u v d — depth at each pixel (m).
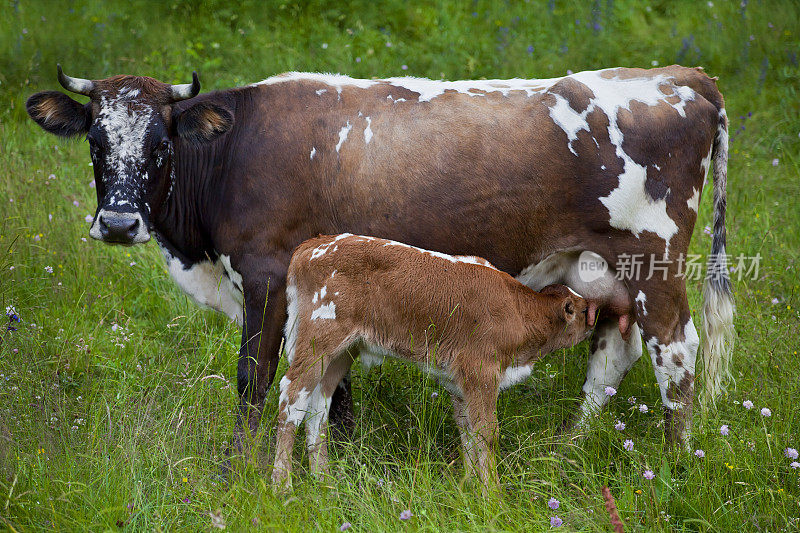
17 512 7.30
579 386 10.25
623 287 9.33
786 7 19.67
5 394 8.93
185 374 9.88
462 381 8.70
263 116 9.23
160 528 7.07
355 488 7.91
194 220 9.42
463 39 19.08
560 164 8.97
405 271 8.50
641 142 8.95
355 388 10.12
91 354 10.34
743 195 14.05
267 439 8.76
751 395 9.42
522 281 9.59
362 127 9.12
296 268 8.62
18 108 15.94
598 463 8.53
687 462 8.47
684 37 18.75
